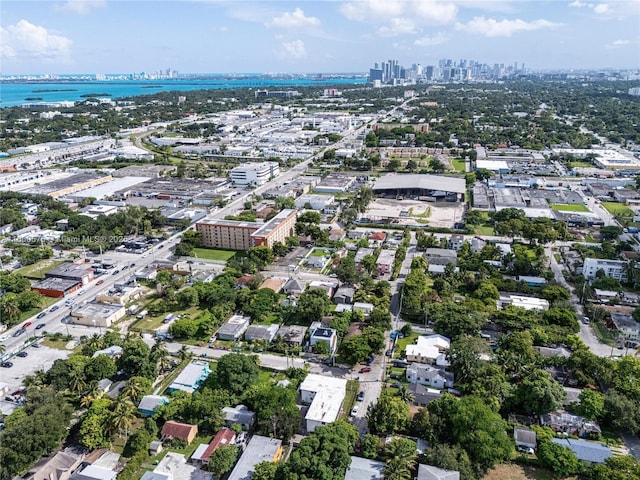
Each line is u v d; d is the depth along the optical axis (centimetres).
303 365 17212
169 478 11869
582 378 15538
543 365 16500
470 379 15350
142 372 16025
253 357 16888
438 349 17400
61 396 14900
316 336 18075
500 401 14462
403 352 17888
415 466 12200
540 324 18850
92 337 18262
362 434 13512
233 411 14400
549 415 14138
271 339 18662
